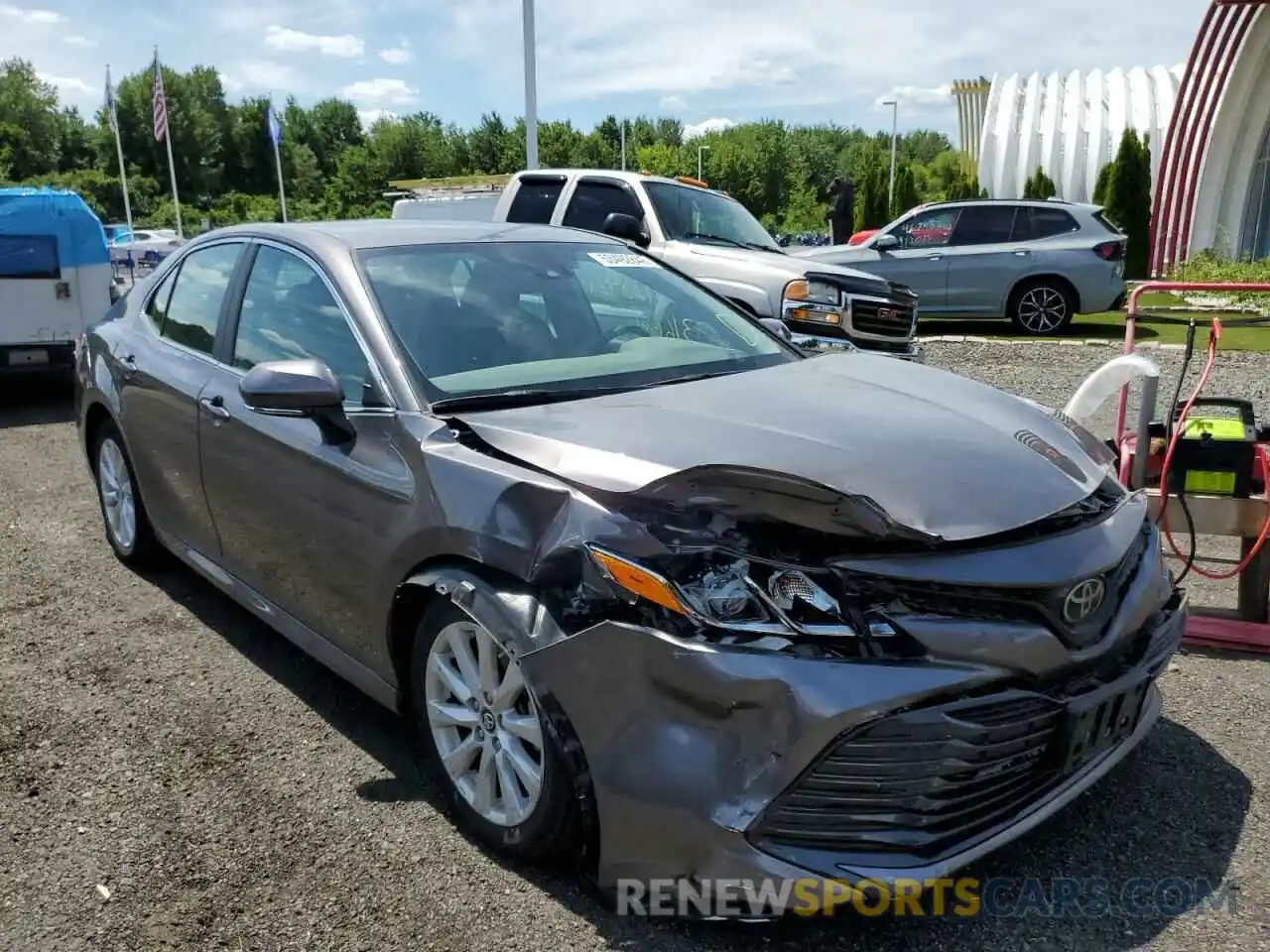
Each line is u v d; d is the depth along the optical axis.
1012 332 13.97
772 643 2.29
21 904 2.65
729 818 2.28
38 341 9.45
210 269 4.30
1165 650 2.77
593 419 2.87
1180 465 3.97
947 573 2.37
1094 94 40.72
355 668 3.28
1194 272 21.48
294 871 2.76
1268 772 3.16
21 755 3.37
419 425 2.96
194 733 3.50
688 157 94.75
